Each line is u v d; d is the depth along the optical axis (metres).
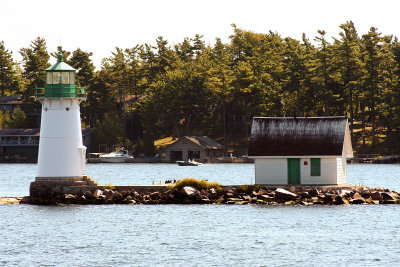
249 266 164.38
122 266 165.38
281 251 181.00
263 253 178.62
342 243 190.38
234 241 194.50
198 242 193.75
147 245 190.12
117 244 191.88
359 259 170.50
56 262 169.50
